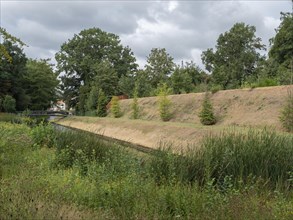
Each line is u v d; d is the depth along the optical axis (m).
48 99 72.12
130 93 50.06
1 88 56.16
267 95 21.41
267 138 7.10
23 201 4.07
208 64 65.12
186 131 18.58
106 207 4.72
